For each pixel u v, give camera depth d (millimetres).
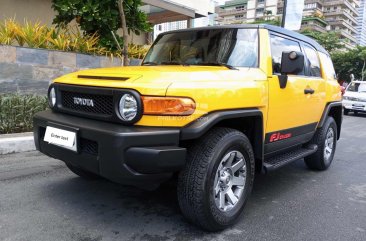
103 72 3260
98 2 8102
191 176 2889
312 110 4758
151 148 2670
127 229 3115
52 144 3201
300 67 3611
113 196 3834
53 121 3180
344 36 102000
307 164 5449
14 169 4516
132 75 2965
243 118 3443
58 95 3400
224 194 3180
